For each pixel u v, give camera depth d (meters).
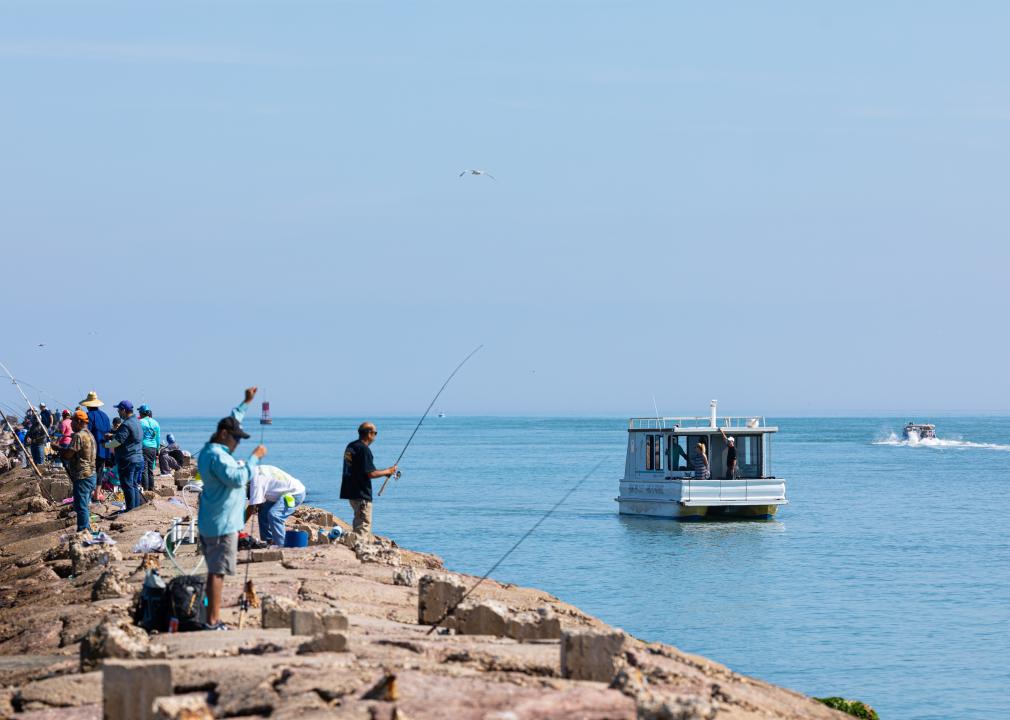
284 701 16.88
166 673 16.48
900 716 40.09
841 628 55.06
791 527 94.56
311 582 32.22
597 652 18.72
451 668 18.83
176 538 39.53
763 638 52.94
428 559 47.16
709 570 72.75
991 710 40.88
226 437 24.73
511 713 15.98
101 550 38.06
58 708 18.33
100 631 20.34
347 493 39.06
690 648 50.88
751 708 19.66
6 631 29.86
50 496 67.25
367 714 15.90
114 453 57.81
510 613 24.41
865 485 145.00
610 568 73.75
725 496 93.12
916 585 67.44
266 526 39.62
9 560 45.72
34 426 79.75
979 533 91.88
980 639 52.44
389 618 28.30
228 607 28.36
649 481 96.50
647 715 15.08
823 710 21.72
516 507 113.00
